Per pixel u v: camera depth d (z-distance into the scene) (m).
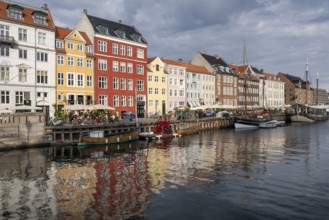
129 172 22.58
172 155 30.09
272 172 22.58
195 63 90.50
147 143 39.31
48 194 17.30
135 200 16.25
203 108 63.91
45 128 34.09
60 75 48.31
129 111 60.06
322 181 20.02
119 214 14.38
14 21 42.16
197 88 80.44
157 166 24.75
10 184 19.33
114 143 37.62
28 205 15.55
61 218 13.93
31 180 20.28
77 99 50.72
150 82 66.38
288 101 139.75
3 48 41.25
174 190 18.00
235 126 64.94
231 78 94.12
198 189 18.20
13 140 31.70
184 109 62.25
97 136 36.50
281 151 32.81
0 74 40.97
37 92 44.97
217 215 14.25
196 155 30.12
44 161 26.66
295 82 144.00
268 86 119.00
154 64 67.44
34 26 44.38
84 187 18.66
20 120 32.12
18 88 42.56
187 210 14.86
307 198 16.50
